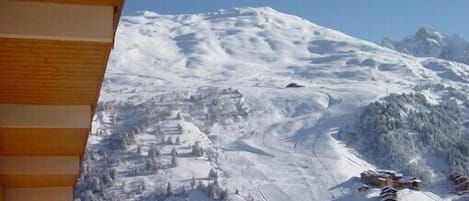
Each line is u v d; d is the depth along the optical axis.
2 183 6.65
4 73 4.87
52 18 4.33
